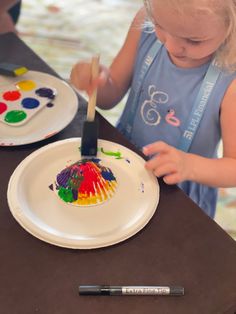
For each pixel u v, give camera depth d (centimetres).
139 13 92
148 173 68
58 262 56
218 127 85
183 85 85
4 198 64
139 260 57
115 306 52
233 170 75
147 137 92
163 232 60
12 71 86
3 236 59
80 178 67
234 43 70
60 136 76
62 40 224
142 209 63
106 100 96
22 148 73
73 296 52
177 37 67
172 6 61
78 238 58
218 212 147
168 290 53
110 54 216
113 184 67
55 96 83
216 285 54
